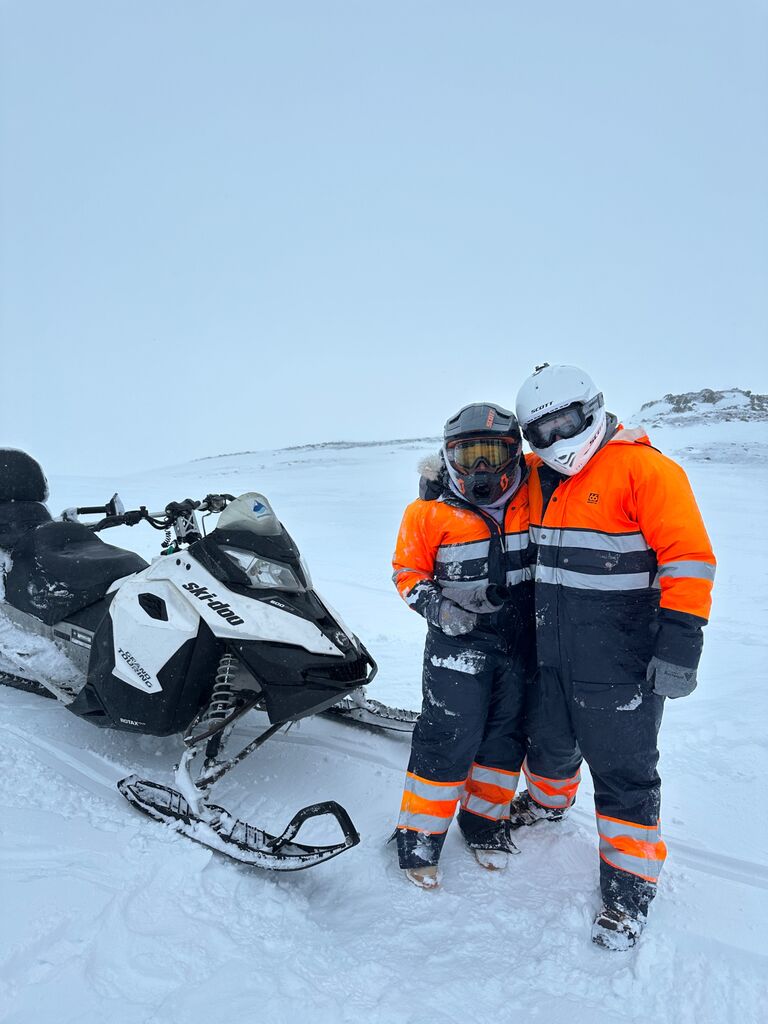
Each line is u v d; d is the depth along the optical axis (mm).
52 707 4293
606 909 2664
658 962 2492
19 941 2391
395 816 3346
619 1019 2258
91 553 4422
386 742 3992
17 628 4453
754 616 7758
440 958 2490
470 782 3123
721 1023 2256
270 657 3123
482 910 2746
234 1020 2152
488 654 2936
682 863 3045
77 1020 2125
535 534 2877
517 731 3098
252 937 2518
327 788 3555
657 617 2604
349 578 9383
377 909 2740
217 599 3275
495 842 3090
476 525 2920
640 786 2713
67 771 3557
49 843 2924
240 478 27859
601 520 2688
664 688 2523
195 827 2986
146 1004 2193
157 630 3391
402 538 3049
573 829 3283
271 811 3354
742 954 2541
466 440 2791
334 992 2301
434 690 2947
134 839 2973
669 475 2602
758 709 4645
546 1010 2285
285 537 3418
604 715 2699
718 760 3928
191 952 2412
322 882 2910
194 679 3379
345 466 32375
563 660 2781
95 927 2479
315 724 4184
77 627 4148
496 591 2873
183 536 3863
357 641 3436
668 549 2561
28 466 4836
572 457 2682
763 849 3146
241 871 2873
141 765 3682
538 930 2648
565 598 2744
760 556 11867
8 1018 2113
